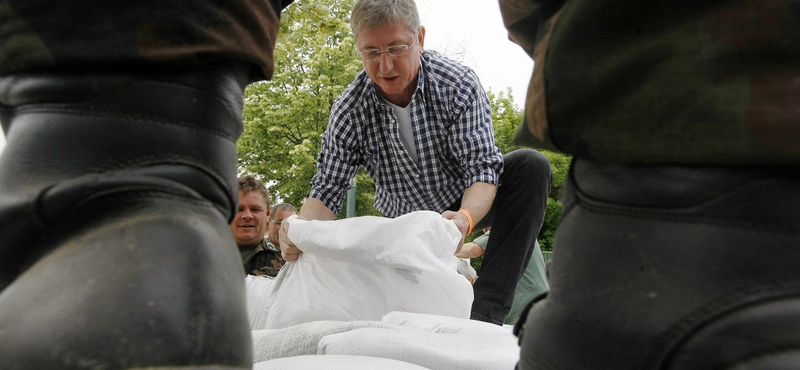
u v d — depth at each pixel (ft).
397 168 8.54
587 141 1.95
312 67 56.49
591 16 1.91
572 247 2.01
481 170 7.88
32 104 2.12
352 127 8.35
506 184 8.44
